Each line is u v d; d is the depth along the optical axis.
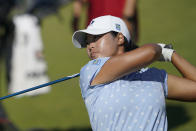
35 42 28.44
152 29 39.59
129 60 8.62
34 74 28.34
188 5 45.22
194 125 21.00
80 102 27.05
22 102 27.78
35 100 27.98
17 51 27.94
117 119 8.87
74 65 34.19
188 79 9.82
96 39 9.59
